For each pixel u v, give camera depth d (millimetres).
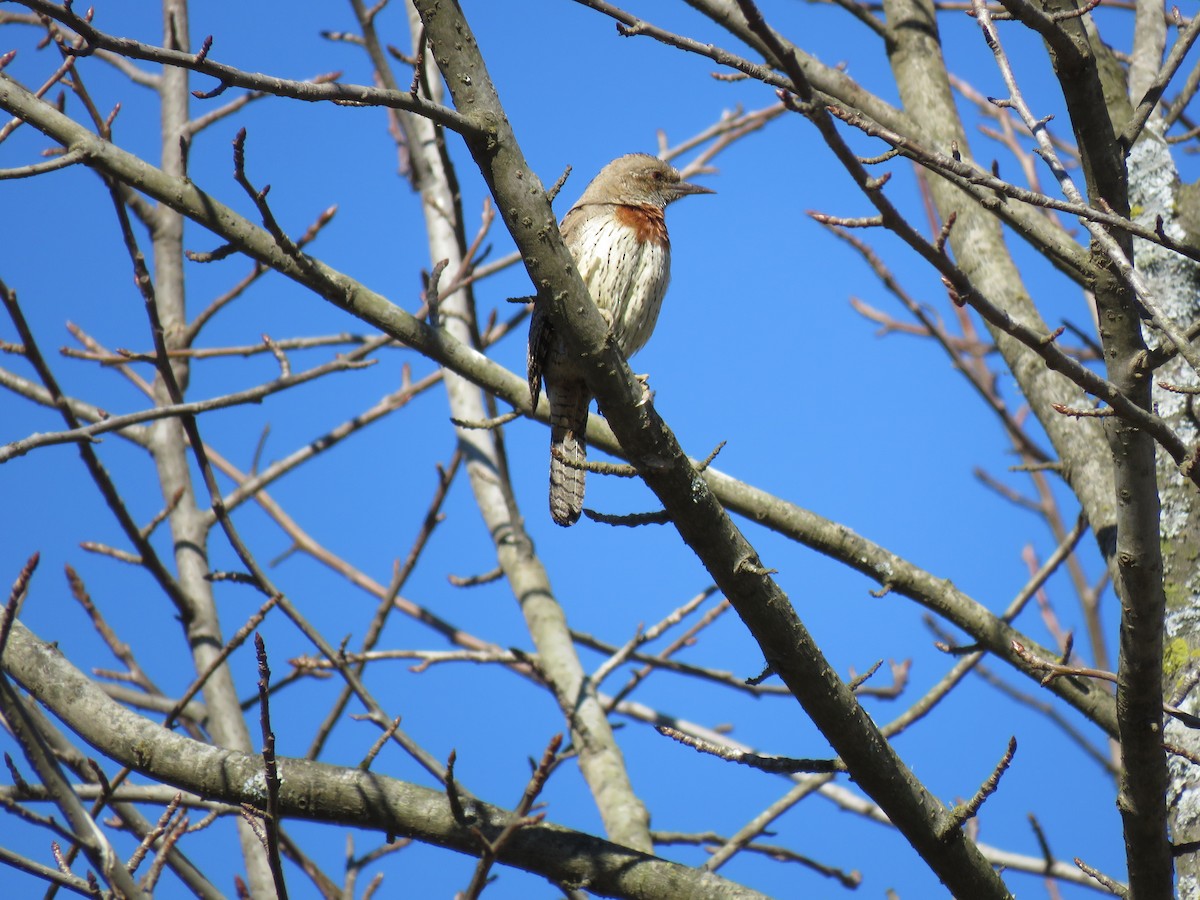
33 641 9141
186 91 15977
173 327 14852
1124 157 7570
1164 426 6883
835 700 8117
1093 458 10633
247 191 9789
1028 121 8031
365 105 7422
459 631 14617
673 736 8359
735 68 8211
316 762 8719
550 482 11812
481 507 14797
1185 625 9383
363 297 10844
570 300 7770
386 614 12664
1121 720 7422
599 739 12344
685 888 8422
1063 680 10102
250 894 11055
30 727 7590
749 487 10977
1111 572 10109
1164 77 7625
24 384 13727
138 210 15281
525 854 8594
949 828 8250
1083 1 8680
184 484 14219
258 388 11398
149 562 12625
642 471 7848
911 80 12836
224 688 12625
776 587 8047
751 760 8242
